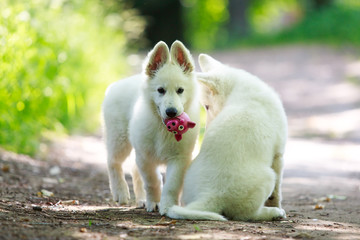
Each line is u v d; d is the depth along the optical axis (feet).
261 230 22.12
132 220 23.95
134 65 81.76
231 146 24.58
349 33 154.51
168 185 26.13
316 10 189.37
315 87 97.19
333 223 25.20
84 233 20.15
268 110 26.35
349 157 50.62
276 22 259.80
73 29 59.11
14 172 35.60
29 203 27.07
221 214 24.59
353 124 67.62
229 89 27.55
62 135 52.44
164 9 187.01
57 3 53.42
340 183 39.47
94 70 63.98
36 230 20.08
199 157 25.38
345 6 173.06
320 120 71.77
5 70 40.50
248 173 24.20
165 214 25.44
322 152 53.21
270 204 27.07
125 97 29.50
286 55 142.00
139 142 26.76
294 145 57.26
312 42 160.66
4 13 41.24
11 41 40.40
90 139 54.75
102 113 31.24
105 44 71.61
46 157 43.39
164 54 26.78
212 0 199.21
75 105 56.70
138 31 84.69
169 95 25.88
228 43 185.37
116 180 30.37
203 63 30.17
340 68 113.80
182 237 20.08
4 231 19.40
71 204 28.91
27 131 43.98
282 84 102.22
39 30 47.09
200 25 200.34
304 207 30.78
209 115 28.73
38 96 46.62
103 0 78.95
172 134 26.05
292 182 39.88
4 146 41.47
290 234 21.56
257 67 124.77
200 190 24.49
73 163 43.34
